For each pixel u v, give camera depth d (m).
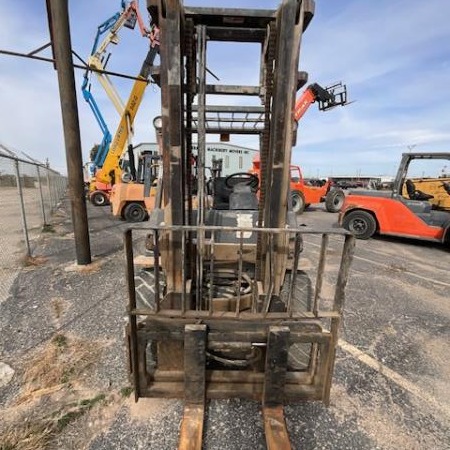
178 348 1.85
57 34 3.70
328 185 14.47
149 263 2.40
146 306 2.24
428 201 6.63
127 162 11.96
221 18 1.83
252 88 2.35
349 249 1.57
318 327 1.79
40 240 6.05
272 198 1.78
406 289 3.94
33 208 9.98
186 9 1.79
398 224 6.61
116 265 4.46
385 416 1.81
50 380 2.01
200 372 1.66
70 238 6.30
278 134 1.72
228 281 2.39
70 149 4.04
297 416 1.79
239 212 2.55
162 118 1.67
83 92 12.20
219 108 2.61
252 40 2.08
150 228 1.55
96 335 2.55
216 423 1.71
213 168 4.24
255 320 1.69
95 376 2.06
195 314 1.69
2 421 1.69
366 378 2.15
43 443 1.56
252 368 1.93
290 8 1.58
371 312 3.22
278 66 1.67
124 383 2.00
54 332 2.58
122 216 8.98
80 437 1.61
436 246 6.62
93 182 14.12
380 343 2.62
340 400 1.92
